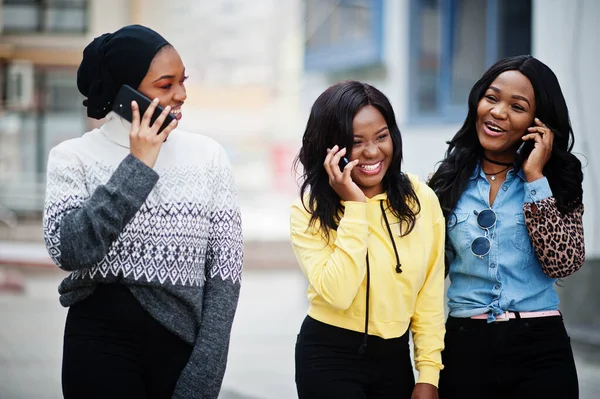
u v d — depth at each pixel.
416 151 11.20
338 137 3.49
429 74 11.00
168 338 3.08
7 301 12.49
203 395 3.03
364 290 3.48
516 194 3.79
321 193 3.57
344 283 3.36
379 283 3.48
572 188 3.80
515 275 3.71
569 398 3.58
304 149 3.62
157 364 3.07
